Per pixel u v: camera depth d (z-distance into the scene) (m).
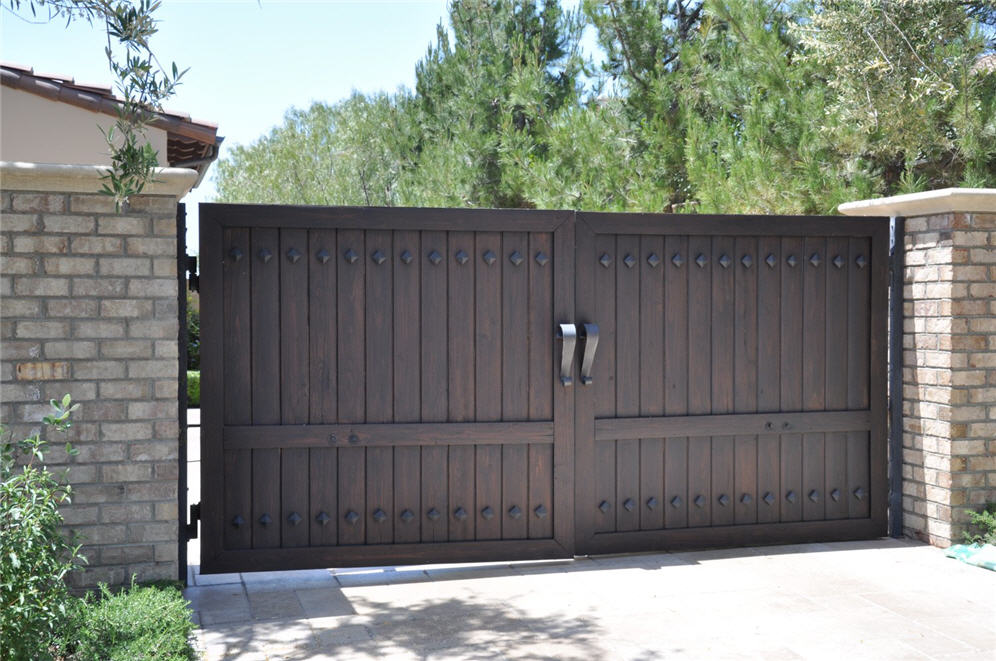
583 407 5.97
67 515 4.93
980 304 6.12
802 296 6.38
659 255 6.12
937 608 4.96
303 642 4.48
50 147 8.59
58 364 4.91
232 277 5.52
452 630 4.65
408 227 5.72
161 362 5.03
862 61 9.92
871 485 6.51
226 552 5.50
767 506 6.34
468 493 5.84
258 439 5.54
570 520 5.95
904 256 6.48
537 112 14.34
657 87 12.45
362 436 5.68
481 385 5.84
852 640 4.48
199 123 8.84
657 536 6.13
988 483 6.16
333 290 5.65
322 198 21.88
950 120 9.33
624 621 4.77
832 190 9.60
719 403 6.23
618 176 12.37
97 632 4.00
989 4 10.25
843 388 6.47
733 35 11.17
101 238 4.95
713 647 4.39
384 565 5.71
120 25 4.40
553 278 5.93
